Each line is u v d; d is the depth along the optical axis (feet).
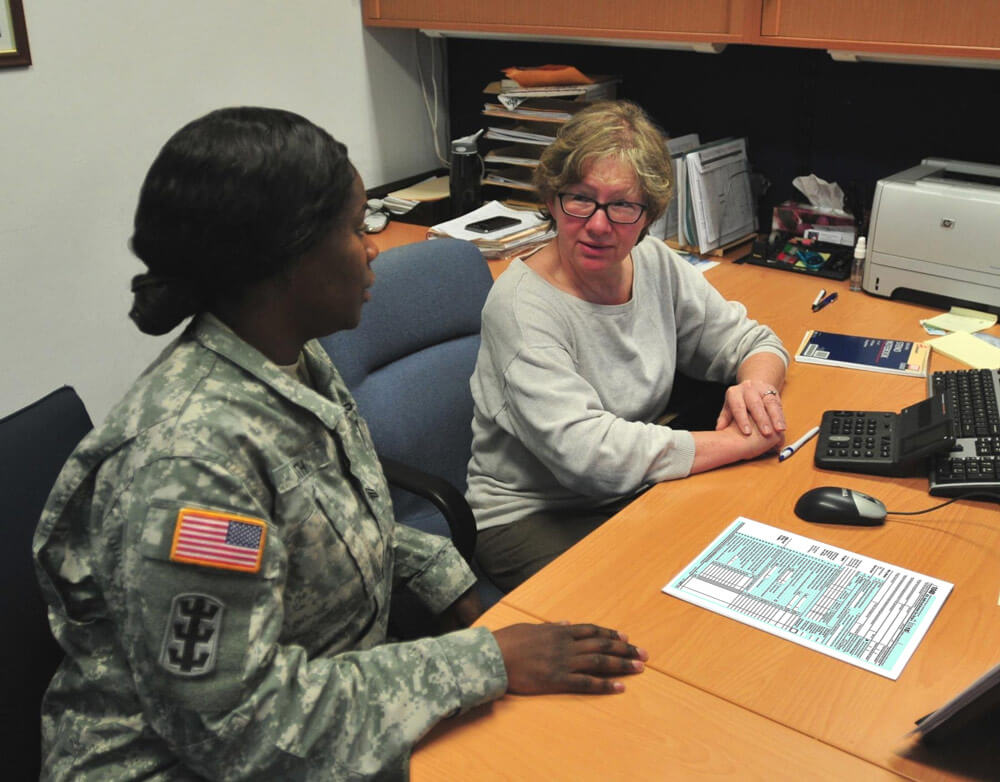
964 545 4.01
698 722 3.12
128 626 2.93
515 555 5.08
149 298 3.13
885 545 4.03
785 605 3.67
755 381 5.17
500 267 7.41
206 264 3.02
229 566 2.88
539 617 3.65
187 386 3.07
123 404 3.10
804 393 5.44
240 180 2.91
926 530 4.13
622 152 4.78
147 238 3.03
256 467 3.09
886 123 7.55
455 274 6.05
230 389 3.12
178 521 2.84
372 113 9.27
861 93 7.58
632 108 5.05
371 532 3.61
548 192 5.08
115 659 3.19
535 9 7.80
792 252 7.56
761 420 4.85
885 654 3.38
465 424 6.02
